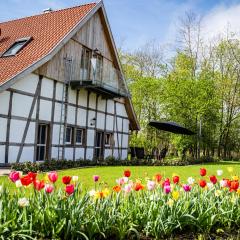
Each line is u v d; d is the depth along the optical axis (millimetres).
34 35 19078
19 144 15648
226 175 14961
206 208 5320
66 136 18906
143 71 39625
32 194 4488
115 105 23453
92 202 4570
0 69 16328
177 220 4918
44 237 4215
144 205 4941
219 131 36844
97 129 21422
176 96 30812
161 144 35094
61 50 18141
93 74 19250
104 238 4500
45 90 17094
